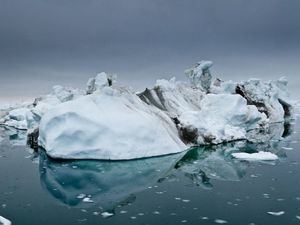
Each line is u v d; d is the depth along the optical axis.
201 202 11.27
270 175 14.66
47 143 17.84
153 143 18.48
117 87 22.28
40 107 27.52
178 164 17.14
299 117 48.44
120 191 12.73
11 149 22.94
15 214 10.30
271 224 9.30
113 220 9.77
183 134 22.14
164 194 12.27
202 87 36.81
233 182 13.67
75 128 17.52
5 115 52.47
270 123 37.22
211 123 24.58
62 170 15.89
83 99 18.98
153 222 9.59
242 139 25.12
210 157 18.89
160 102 25.94
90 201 11.55
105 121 17.95
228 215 10.03
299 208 10.51
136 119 18.70
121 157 17.28
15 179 14.55
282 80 45.56
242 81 39.03
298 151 20.52
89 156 17.22
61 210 10.64
